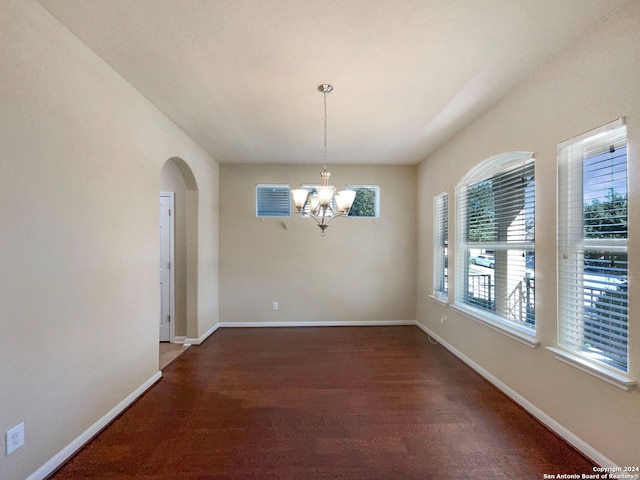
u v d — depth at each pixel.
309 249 4.71
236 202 4.65
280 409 2.30
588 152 1.84
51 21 1.64
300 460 1.76
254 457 1.78
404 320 4.79
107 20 1.66
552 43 1.86
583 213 1.88
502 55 1.98
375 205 4.82
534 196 2.24
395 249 4.78
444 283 3.96
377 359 3.33
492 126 2.70
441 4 1.55
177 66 2.11
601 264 1.76
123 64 2.09
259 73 2.19
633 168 1.52
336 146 3.85
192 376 2.90
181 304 3.95
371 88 2.40
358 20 1.66
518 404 2.35
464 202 3.39
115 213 2.18
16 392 1.47
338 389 2.63
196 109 2.78
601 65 1.68
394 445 1.89
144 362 2.56
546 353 2.07
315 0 1.52
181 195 3.93
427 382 2.76
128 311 2.34
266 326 4.65
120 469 1.69
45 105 1.61
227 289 4.64
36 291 1.57
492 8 1.57
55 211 1.68
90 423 1.94
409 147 3.90
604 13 1.61
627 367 1.54
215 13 1.61
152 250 2.68
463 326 3.26
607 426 1.63
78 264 1.84
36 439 1.57
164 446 1.88
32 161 1.54
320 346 3.76
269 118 2.98
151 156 2.66
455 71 2.17
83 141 1.88
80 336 1.86
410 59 2.02
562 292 2.00
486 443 1.90
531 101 2.22
